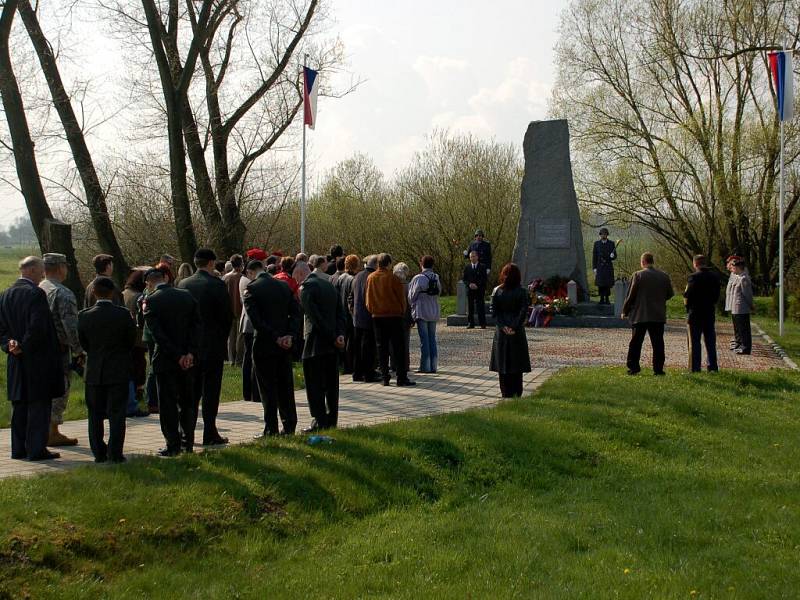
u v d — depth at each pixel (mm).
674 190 37438
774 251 37219
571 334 23359
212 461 8141
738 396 13438
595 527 7352
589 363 17328
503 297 12516
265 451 8602
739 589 5824
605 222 39062
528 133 28578
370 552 6691
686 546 6883
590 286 47438
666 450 10469
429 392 13484
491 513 7758
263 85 25312
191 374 9117
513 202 42250
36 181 18281
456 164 42969
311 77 20391
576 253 28156
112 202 27062
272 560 6660
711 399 12938
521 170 42719
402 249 43438
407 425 10008
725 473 9422
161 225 27125
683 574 6125
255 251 10102
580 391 12891
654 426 11250
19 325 8836
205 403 9656
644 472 9500
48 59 20188
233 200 25797
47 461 8852
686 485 8914
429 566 6359
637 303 14539
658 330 14562
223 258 25469
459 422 10234
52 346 8945
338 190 45594
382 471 8492
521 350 12500
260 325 9641
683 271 41656
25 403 8961
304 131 20109
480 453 9391
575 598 5617
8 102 17984
